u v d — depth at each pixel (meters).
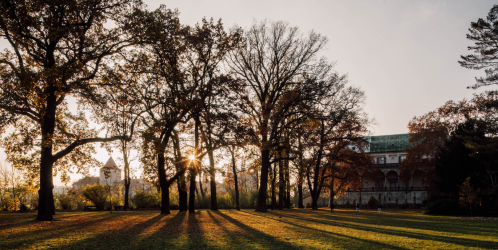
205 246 11.72
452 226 21.53
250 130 26.62
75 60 19.75
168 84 23.61
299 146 37.09
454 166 41.31
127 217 25.34
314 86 32.44
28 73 16.78
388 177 88.12
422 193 77.31
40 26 19.16
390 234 16.12
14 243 11.75
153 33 20.28
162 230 16.64
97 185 41.94
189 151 29.28
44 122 21.03
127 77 21.70
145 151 25.56
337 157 49.88
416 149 58.97
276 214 33.25
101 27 21.56
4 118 18.91
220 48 27.77
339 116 36.50
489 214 37.03
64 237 13.52
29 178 24.19
